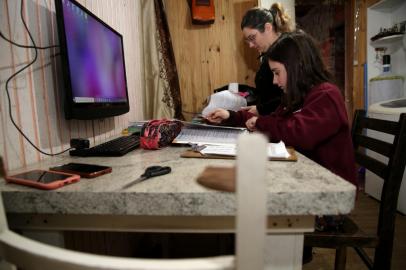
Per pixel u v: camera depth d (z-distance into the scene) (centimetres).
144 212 51
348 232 95
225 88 251
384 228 92
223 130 111
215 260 29
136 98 213
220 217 54
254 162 26
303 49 102
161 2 237
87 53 106
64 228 58
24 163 80
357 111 129
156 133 97
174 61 252
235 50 282
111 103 132
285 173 59
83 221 57
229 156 77
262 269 28
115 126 162
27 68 83
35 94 86
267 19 174
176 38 282
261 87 184
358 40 284
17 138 77
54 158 89
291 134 90
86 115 101
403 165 92
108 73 131
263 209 27
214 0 278
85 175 62
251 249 28
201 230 55
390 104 223
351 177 94
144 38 232
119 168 70
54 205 53
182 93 287
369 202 233
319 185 51
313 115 90
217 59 284
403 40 256
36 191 54
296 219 53
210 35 281
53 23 98
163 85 237
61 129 100
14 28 78
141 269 28
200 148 86
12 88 76
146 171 61
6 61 74
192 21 275
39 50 89
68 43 90
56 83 98
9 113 75
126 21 193
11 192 54
